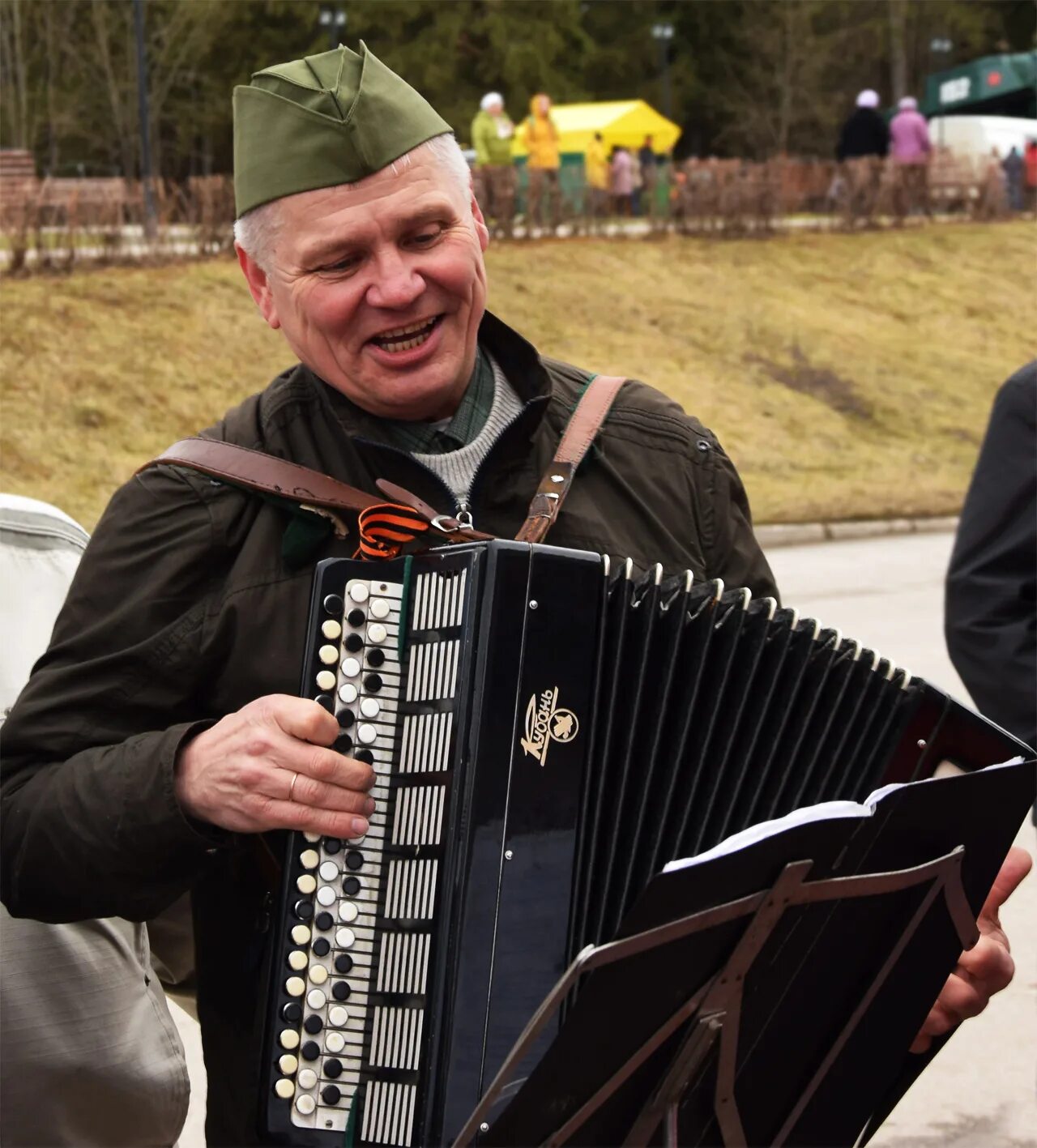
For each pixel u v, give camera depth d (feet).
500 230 53.62
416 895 5.94
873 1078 6.34
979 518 9.61
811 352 50.14
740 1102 5.80
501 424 7.08
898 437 45.96
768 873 5.31
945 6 119.14
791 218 61.26
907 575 32.27
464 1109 5.70
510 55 105.70
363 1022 5.94
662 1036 5.33
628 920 5.01
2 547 7.50
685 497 7.37
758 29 112.88
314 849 6.00
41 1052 7.08
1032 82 85.10
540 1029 5.07
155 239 44.45
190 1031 12.89
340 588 6.12
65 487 34.01
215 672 6.77
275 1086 5.93
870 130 67.51
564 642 6.00
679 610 6.24
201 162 101.04
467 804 5.86
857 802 6.54
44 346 38.55
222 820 6.07
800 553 35.22
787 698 6.44
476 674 5.91
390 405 6.79
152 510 6.77
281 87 6.58
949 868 5.91
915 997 6.24
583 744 6.01
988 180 65.21
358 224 6.50
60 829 6.40
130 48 84.38
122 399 37.68
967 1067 12.59
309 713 5.98
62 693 6.64
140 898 6.41
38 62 82.99
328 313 6.59
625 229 57.00
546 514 6.91
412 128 6.61
